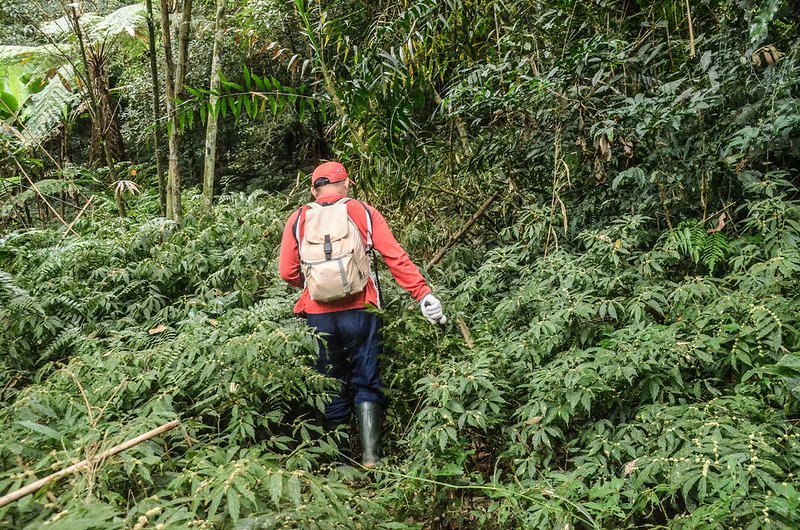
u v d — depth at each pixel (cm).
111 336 309
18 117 591
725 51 301
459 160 420
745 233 304
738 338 220
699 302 255
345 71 473
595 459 200
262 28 648
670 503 189
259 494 183
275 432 267
